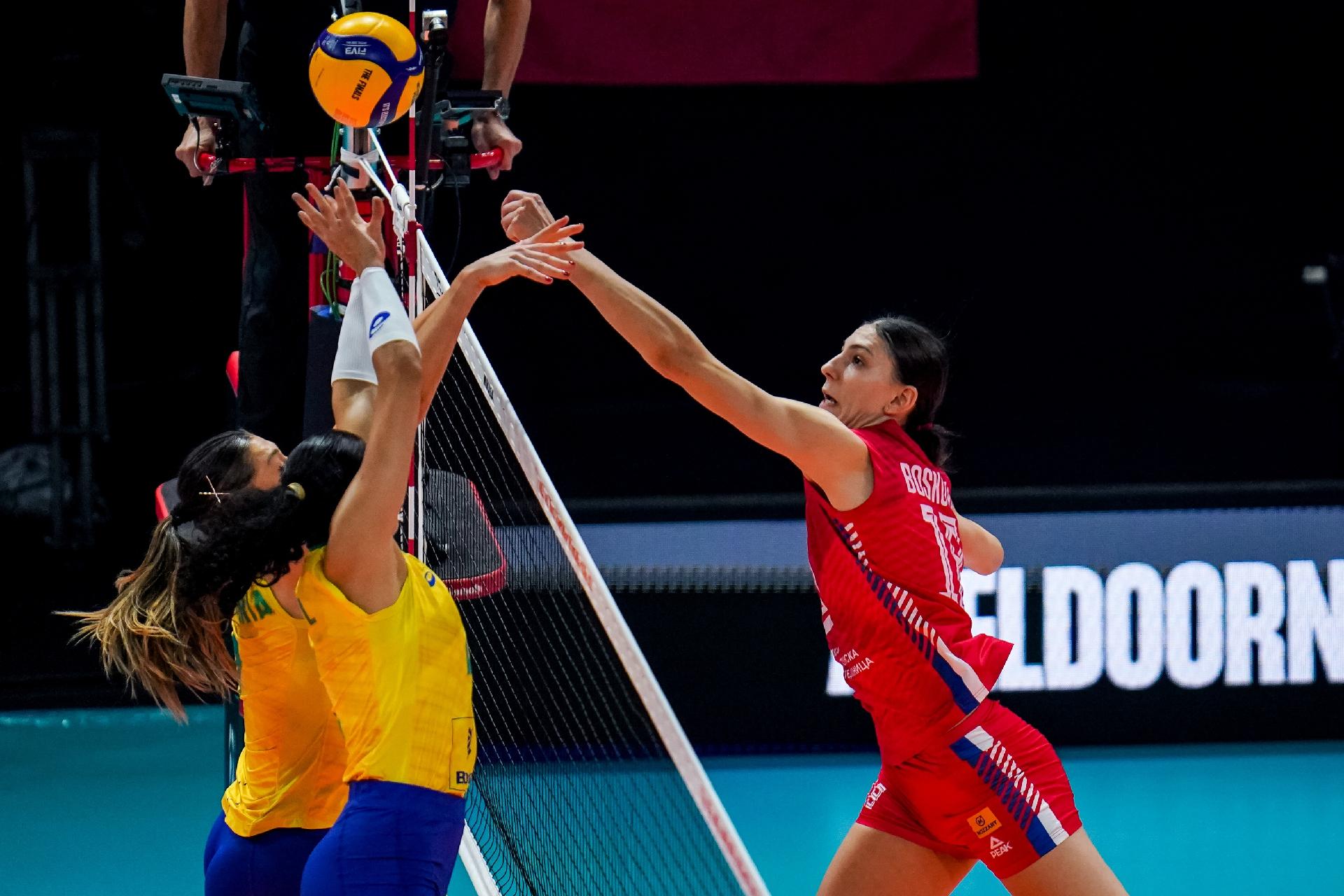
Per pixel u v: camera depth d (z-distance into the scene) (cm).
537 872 1328
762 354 3638
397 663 959
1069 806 1102
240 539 962
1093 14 3584
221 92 1388
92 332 3175
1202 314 3700
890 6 3009
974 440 3152
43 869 1861
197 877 1838
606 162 3591
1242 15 3584
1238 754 2281
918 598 1118
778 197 3644
